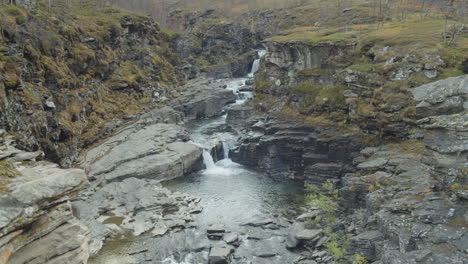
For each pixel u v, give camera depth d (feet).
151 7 538.06
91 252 112.37
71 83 204.95
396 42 181.47
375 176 123.34
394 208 94.58
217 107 302.45
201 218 138.92
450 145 87.40
